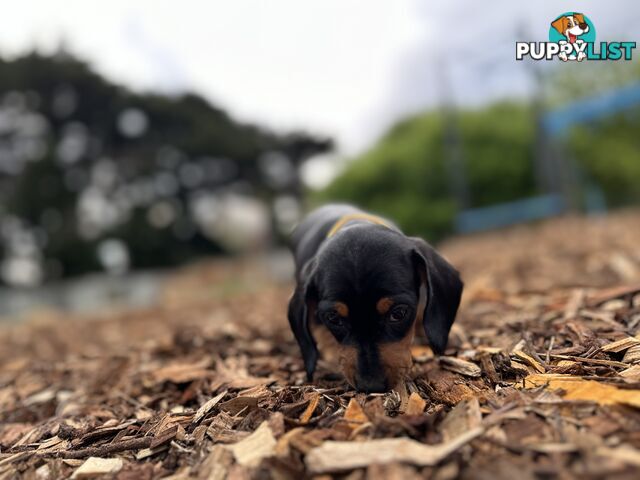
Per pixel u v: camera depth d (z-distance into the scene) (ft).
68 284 6.47
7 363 2.03
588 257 2.44
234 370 1.35
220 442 0.89
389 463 0.72
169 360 1.60
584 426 0.75
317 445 0.79
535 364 1.05
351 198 6.65
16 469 0.93
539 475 0.66
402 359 1.05
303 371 1.28
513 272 2.43
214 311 2.82
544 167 5.19
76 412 1.24
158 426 1.01
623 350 1.03
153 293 5.81
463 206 5.88
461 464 0.71
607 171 5.39
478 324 1.45
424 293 1.26
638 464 0.65
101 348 2.10
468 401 0.86
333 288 1.06
